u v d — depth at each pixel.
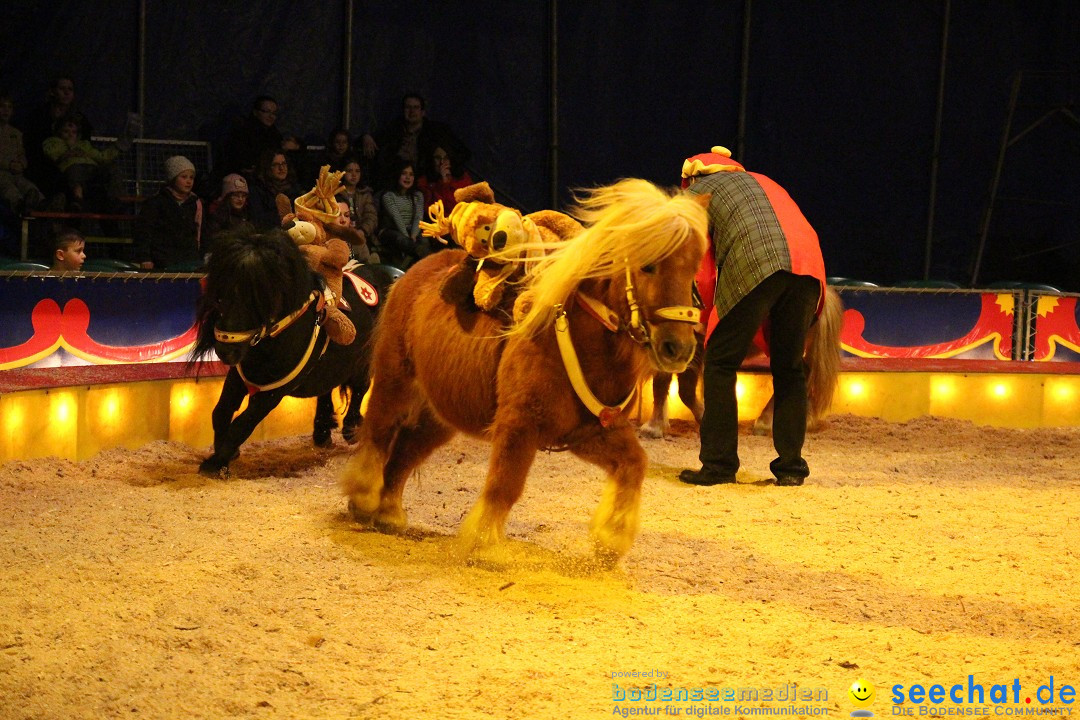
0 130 11.26
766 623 4.73
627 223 4.57
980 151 16.44
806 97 15.92
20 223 11.20
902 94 16.16
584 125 15.15
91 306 8.52
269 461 8.23
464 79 14.63
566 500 7.09
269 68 13.70
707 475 7.81
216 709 3.75
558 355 4.96
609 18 15.13
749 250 7.57
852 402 11.09
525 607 4.81
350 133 14.17
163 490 6.98
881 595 5.23
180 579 5.05
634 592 5.10
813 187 16.05
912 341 11.55
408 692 3.91
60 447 7.64
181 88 13.26
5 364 7.95
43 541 5.66
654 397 9.84
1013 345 11.81
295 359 7.33
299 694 3.89
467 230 5.23
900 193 16.28
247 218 11.45
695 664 4.21
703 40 15.48
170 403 8.57
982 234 16.25
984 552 6.03
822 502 7.24
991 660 4.36
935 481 8.15
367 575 5.22
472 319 5.37
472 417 5.44
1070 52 16.47
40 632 4.38
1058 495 7.65
